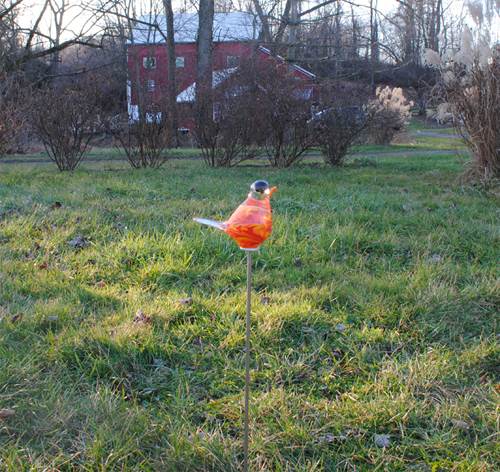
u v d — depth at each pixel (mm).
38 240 5730
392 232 6246
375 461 2818
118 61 24422
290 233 5992
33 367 3340
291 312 4117
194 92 13297
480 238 6109
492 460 2822
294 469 2750
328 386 3420
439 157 16719
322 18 24953
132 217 6680
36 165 13531
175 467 2719
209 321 4070
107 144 15312
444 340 3955
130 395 3281
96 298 4430
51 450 2777
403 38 32969
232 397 3260
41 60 22625
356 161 14180
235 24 31781
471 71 9711
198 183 9562
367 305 4340
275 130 12609
